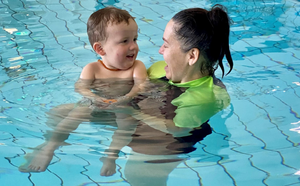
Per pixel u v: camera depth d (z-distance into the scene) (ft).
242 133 6.33
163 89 7.64
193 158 5.78
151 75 8.61
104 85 8.25
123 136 6.28
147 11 14.94
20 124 6.62
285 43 11.28
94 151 5.92
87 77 8.64
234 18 13.89
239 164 5.56
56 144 6.08
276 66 9.50
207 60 7.25
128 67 8.85
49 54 10.56
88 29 9.07
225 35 7.16
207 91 7.33
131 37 8.73
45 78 8.74
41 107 7.23
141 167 5.58
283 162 5.55
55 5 15.70
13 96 7.71
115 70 8.86
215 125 6.51
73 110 7.00
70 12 14.79
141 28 13.08
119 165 5.62
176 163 5.67
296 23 13.10
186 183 5.21
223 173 5.36
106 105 7.12
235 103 7.36
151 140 6.18
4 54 10.46
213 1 16.12
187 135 6.28
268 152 5.80
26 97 7.66
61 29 12.84
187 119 6.61
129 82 8.43
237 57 10.30
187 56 7.16
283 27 12.74
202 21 6.95
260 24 13.15
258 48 10.94
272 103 7.37
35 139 6.21
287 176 5.23
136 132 6.38
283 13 14.26
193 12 7.06
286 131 6.36
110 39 8.59
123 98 7.36
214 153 5.85
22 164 5.62
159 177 5.34
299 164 5.50
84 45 11.37
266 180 5.18
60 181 5.26
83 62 9.96
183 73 7.49
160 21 13.74
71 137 6.27
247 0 16.11
